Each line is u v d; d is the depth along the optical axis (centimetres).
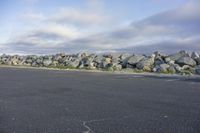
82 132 586
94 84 1709
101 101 1003
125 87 1528
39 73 3044
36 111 812
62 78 2250
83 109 842
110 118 717
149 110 830
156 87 1541
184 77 2545
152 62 3891
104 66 4356
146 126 634
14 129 609
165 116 745
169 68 3488
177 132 582
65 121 683
